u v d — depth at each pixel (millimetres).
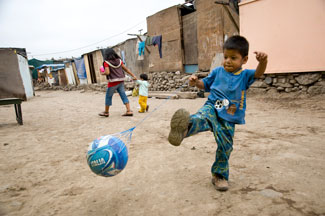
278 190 2115
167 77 12680
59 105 11281
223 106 1999
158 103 9242
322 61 6746
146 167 2859
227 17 9102
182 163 2924
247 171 2568
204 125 1889
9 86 5848
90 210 1988
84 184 2512
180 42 11703
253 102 7336
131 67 15938
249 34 8312
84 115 7359
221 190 2160
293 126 4309
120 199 2145
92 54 20594
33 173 2877
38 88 33656
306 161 2717
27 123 6438
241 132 4141
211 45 10016
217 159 2148
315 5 6668
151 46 13672
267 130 4156
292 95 7355
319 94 6863
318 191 2055
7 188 2490
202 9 10086
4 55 5758
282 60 7586
